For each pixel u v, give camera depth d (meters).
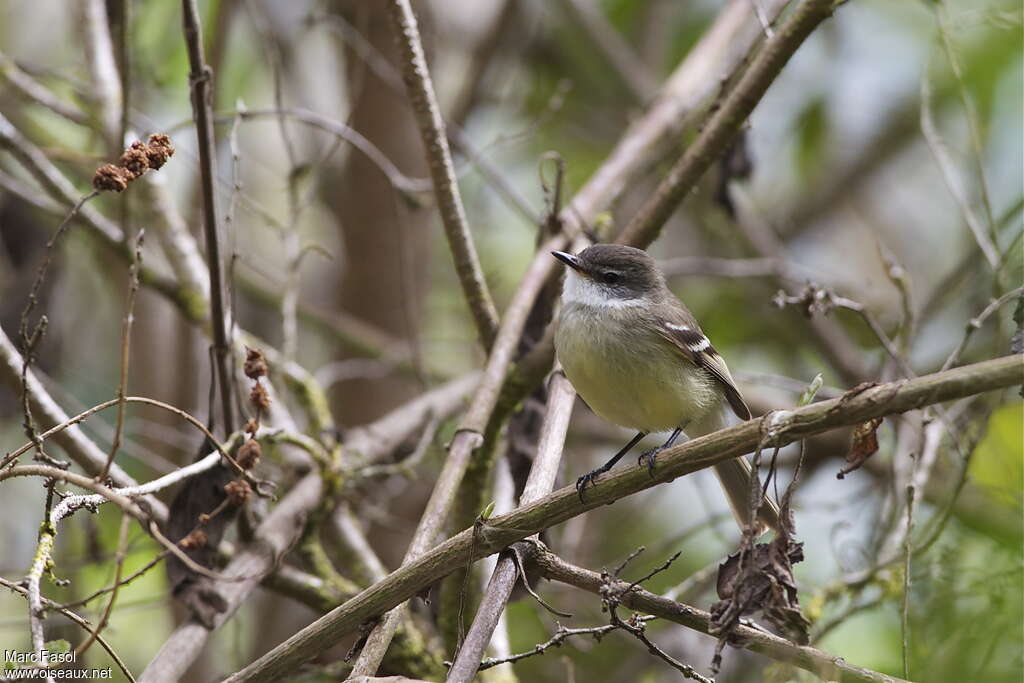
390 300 15.20
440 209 9.71
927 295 15.74
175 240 11.17
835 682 6.31
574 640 12.01
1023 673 9.67
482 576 9.22
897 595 10.34
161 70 14.54
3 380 8.38
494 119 17.30
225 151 14.85
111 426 13.16
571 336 9.03
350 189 15.11
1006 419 12.04
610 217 11.32
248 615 13.91
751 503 6.18
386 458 11.90
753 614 6.45
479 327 10.09
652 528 14.95
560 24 17.16
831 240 18.20
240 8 14.23
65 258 12.34
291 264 11.59
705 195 15.76
